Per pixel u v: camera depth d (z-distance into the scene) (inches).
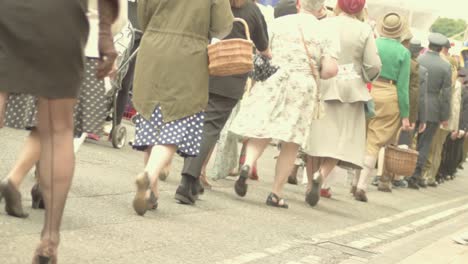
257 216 396.8
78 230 286.5
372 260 315.0
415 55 652.7
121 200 361.4
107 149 541.0
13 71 203.0
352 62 479.5
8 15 202.5
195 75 344.8
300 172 677.3
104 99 280.5
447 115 733.9
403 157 609.9
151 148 355.9
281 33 442.3
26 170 283.9
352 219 451.8
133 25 575.2
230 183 513.7
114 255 261.7
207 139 392.2
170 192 419.5
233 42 343.6
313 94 441.7
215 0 347.9
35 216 292.2
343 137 478.9
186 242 302.7
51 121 216.1
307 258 314.3
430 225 485.1
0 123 208.7
